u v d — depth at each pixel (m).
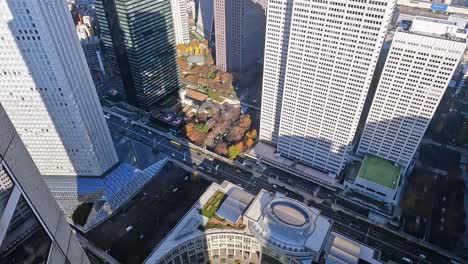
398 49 190.12
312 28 183.50
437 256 193.25
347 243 166.75
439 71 182.88
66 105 182.38
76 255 49.94
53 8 160.00
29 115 187.12
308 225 170.00
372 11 161.12
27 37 157.00
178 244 173.38
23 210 37.00
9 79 172.00
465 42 170.25
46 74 170.12
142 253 193.12
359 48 174.88
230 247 186.88
